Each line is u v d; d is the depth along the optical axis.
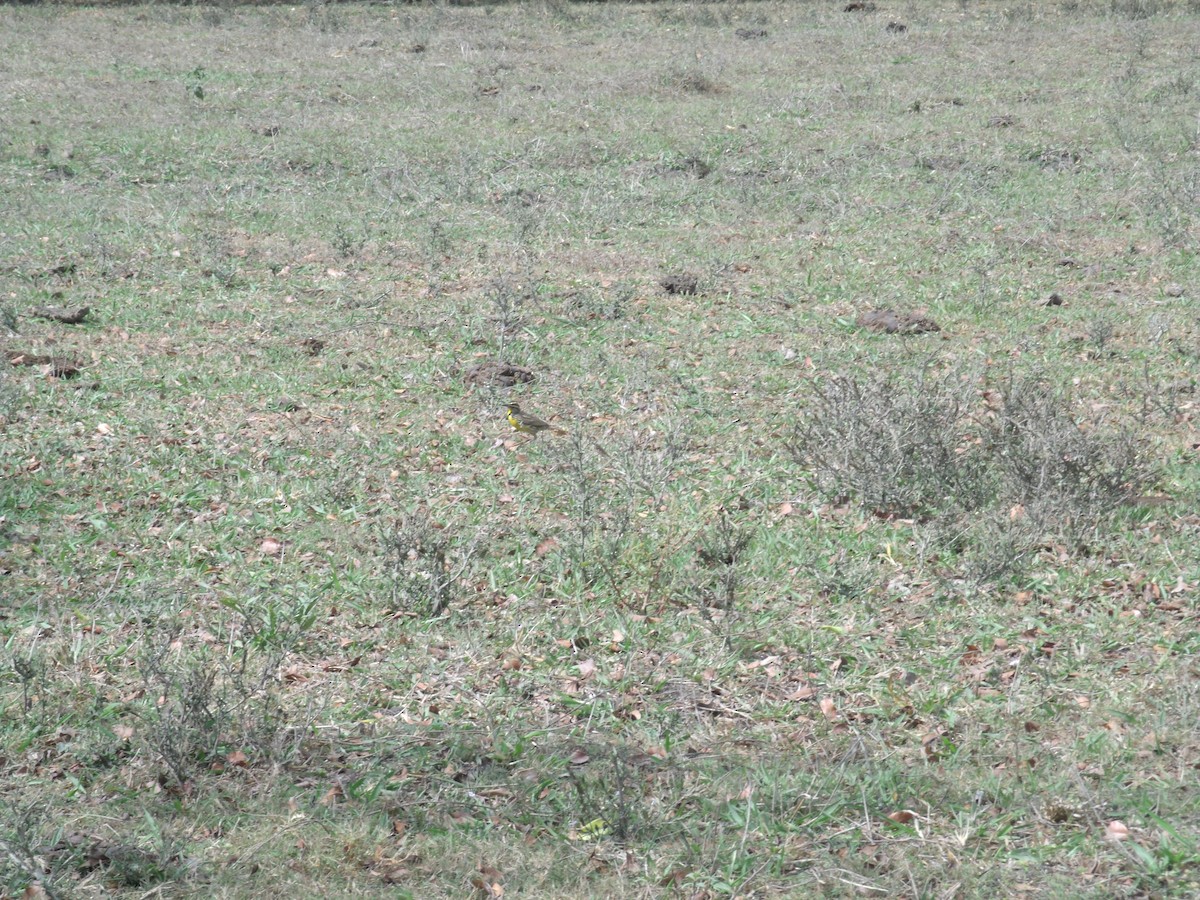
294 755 16.12
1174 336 32.66
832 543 22.33
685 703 17.81
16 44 70.94
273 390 29.45
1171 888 13.52
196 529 22.77
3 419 27.22
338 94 60.94
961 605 20.25
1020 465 23.31
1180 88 58.97
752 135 53.72
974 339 32.78
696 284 37.00
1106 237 41.25
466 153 51.00
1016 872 14.02
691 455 26.09
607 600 20.56
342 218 43.94
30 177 48.72
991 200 45.53
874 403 24.81
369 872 14.14
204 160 50.88
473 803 15.41
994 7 79.94
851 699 17.78
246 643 18.52
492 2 84.25
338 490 24.06
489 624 19.91
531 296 36.03
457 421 27.83
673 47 70.88
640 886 13.95
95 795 15.40
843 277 37.97
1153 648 18.70
